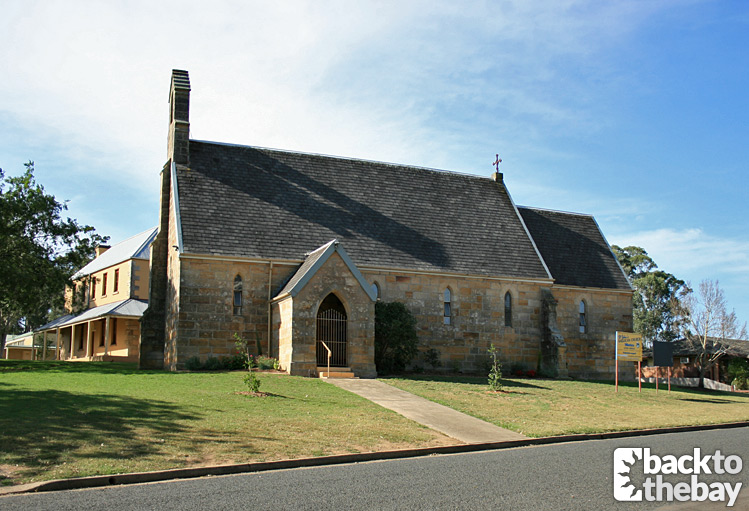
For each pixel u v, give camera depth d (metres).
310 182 37.31
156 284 34.22
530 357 37.56
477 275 36.69
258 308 31.89
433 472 14.09
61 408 17.97
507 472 14.23
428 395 25.41
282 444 16.19
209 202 33.44
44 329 54.09
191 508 10.83
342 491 12.13
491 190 43.06
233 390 23.27
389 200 38.66
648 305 80.38
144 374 27.03
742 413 28.52
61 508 10.73
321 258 29.97
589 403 27.34
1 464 13.09
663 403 29.75
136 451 14.55
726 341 59.59
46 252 38.72
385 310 32.78
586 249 44.53
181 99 35.75
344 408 21.55
